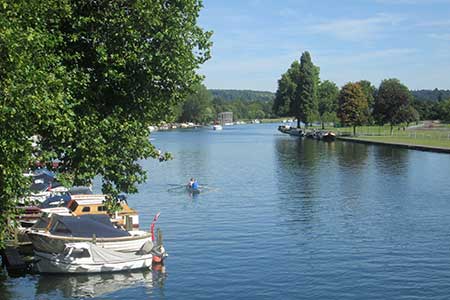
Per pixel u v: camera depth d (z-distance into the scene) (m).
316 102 175.25
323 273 27.17
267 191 55.06
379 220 39.69
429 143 103.88
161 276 27.38
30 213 36.16
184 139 156.88
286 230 36.78
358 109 140.62
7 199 17.03
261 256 30.41
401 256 29.95
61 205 37.62
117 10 18.56
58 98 15.59
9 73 14.16
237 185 60.06
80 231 29.14
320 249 31.67
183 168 79.12
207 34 20.31
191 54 19.94
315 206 45.88
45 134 18.20
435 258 29.48
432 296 23.81
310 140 144.12
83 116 18.27
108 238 29.08
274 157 94.31
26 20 15.44
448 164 75.25
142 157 20.06
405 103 137.12
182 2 19.38
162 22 18.94
